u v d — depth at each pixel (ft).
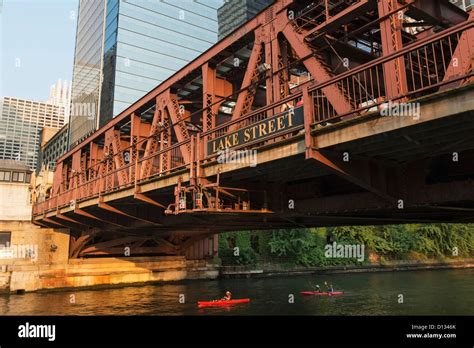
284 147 33.30
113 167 80.07
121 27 235.81
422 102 23.99
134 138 70.90
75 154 102.27
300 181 46.60
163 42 248.73
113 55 235.20
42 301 91.04
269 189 46.01
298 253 167.12
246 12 256.73
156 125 62.44
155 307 83.05
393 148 30.14
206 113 51.67
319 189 44.27
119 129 81.71
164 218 70.64
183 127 55.26
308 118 30.22
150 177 59.16
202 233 108.37
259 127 35.99
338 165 30.86
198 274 135.74
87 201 77.20
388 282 124.57
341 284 121.39
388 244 186.60
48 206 100.83
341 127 28.50
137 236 111.96
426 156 32.19
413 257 194.18
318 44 39.29
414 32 45.55
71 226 103.35
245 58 54.24
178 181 45.09
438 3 35.58
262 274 151.94
